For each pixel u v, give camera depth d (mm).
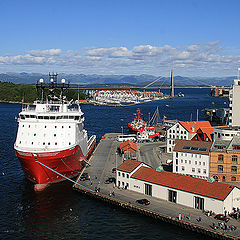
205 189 67062
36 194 77438
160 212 65125
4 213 67125
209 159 83625
